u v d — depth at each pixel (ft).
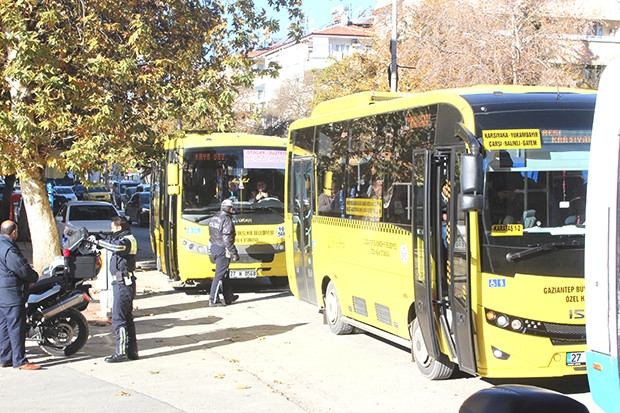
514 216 27.30
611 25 139.95
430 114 31.35
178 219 58.59
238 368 35.01
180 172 58.70
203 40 62.64
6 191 88.79
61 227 81.92
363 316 38.68
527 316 26.84
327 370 34.50
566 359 27.07
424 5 112.88
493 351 27.14
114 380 32.78
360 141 38.32
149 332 43.91
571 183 27.76
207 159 59.21
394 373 33.73
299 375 33.65
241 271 58.80
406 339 34.73
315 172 44.50
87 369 34.71
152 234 77.51
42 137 53.42
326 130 43.04
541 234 27.27
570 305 27.02
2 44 52.31
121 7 58.70
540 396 14.97
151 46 59.72
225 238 53.36
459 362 28.78
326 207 42.78
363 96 39.73
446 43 99.71
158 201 69.36
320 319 47.88
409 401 29.30
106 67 55.57
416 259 31.50
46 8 55.36
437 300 30.27
